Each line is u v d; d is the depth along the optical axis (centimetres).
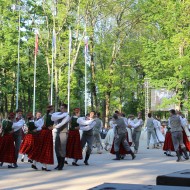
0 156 1190
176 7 3259
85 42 3497
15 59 3781
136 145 1800
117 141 1473
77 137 1282
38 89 4306
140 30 4003
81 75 4312
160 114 4184
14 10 3856
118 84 4081
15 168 1188
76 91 4228
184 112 3319
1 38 3869
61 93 3750
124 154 1491
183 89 3306
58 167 1153
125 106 4712
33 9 3919
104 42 3900
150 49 3353
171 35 3325
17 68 3872
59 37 3791
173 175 277
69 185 850
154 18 3403
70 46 3569
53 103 3934
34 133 1331
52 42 3712
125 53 3978
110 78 3806
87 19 3791
